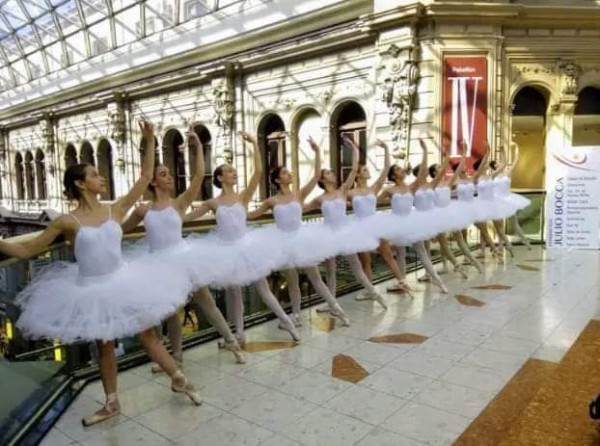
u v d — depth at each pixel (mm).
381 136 8492
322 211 4270
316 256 3768
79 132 17891
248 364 3209
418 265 6062
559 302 4395
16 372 2367
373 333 3734
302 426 2385
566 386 2441
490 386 2742
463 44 7703
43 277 2480
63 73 17828
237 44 11289
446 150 7883
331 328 3895
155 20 13438
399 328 3826
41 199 21109
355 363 3154
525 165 8562
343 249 4066
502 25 7762
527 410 2201
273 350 3447
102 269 2359
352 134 9680
